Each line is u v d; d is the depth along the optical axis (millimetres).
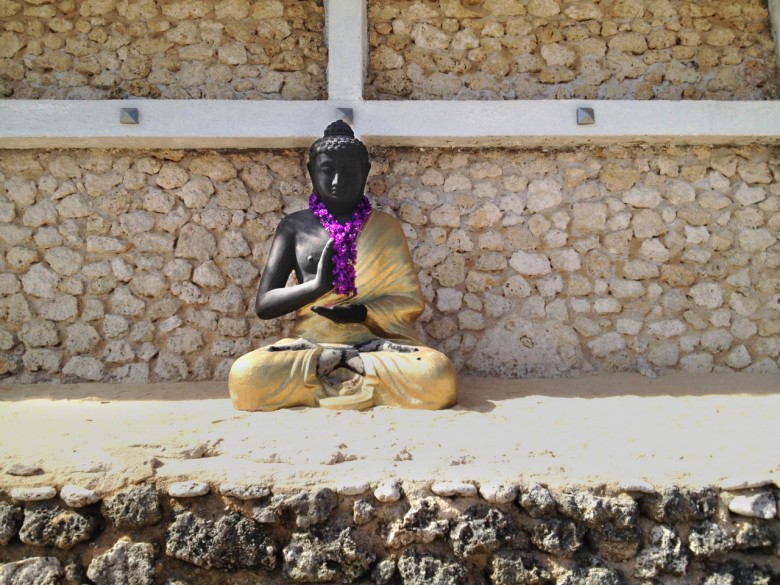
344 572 1744
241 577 1763
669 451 1953
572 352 2928
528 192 3002
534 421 2209
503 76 3059
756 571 1758
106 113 2838
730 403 2449
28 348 2871
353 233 2562
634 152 3014
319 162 2557
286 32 3051
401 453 1910
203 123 2854
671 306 2953
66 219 2926
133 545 1765
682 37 3070
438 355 2340
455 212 2988
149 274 2922
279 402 2273
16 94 2965
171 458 1900
